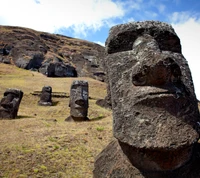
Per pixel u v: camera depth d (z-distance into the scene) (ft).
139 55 9.86
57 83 81.05
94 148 18.71
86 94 34.12
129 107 8.79
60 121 32.27
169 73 8.45
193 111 8.60
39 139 19.67
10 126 25.50
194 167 8.64
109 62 10.66
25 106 46.52
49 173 13.98
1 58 133.59
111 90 10.01
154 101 8.31
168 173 8.34
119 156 9.48
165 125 7.98
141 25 10.80
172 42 10.80
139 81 8.96
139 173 8.49
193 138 7.95
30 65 131.85
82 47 196.34
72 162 15.69
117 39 10.85
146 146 7.92
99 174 10.31
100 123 28.43
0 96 49.55
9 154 16.01
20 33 171.83
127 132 8.55
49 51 164.25
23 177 13.21
